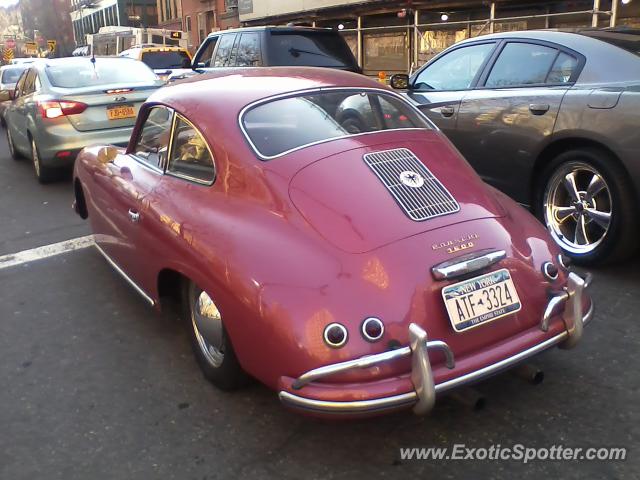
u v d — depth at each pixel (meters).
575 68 4.73
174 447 2.89
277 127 3.19
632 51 4.55
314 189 2.85
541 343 2.71
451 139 5.62
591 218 4.55
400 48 18.41
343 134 3.20
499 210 3.03
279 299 2.52
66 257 5.56
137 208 3.67
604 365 3.37
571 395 3.12
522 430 2.88
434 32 17.09
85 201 5.04
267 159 3.03
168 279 3.56
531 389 3.18
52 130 7.79
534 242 2.95
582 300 2.99
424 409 2.40
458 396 2.70
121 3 60.50
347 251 2.61
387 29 18.62
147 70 9.01
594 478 2.57
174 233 3.18
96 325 4.21
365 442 2.85
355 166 2.97
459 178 3.14
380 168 3.00
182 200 3.29
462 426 2.93
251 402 3.20
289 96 3.38
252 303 2.59
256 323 2.57
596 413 2.97
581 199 4.63
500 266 2.73
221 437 2.94
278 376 2.52
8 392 3.43
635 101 4.12
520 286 2.75
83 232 6.30
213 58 10.99
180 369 3.58
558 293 2.81
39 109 7.89
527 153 4.91
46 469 2.78
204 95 3.54
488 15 15.79
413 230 2.72
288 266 2.60
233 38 10.41
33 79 8.82
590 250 4.56
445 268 2.59
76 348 3.90
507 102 5.07
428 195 2.93
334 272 2.54
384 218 2.74
